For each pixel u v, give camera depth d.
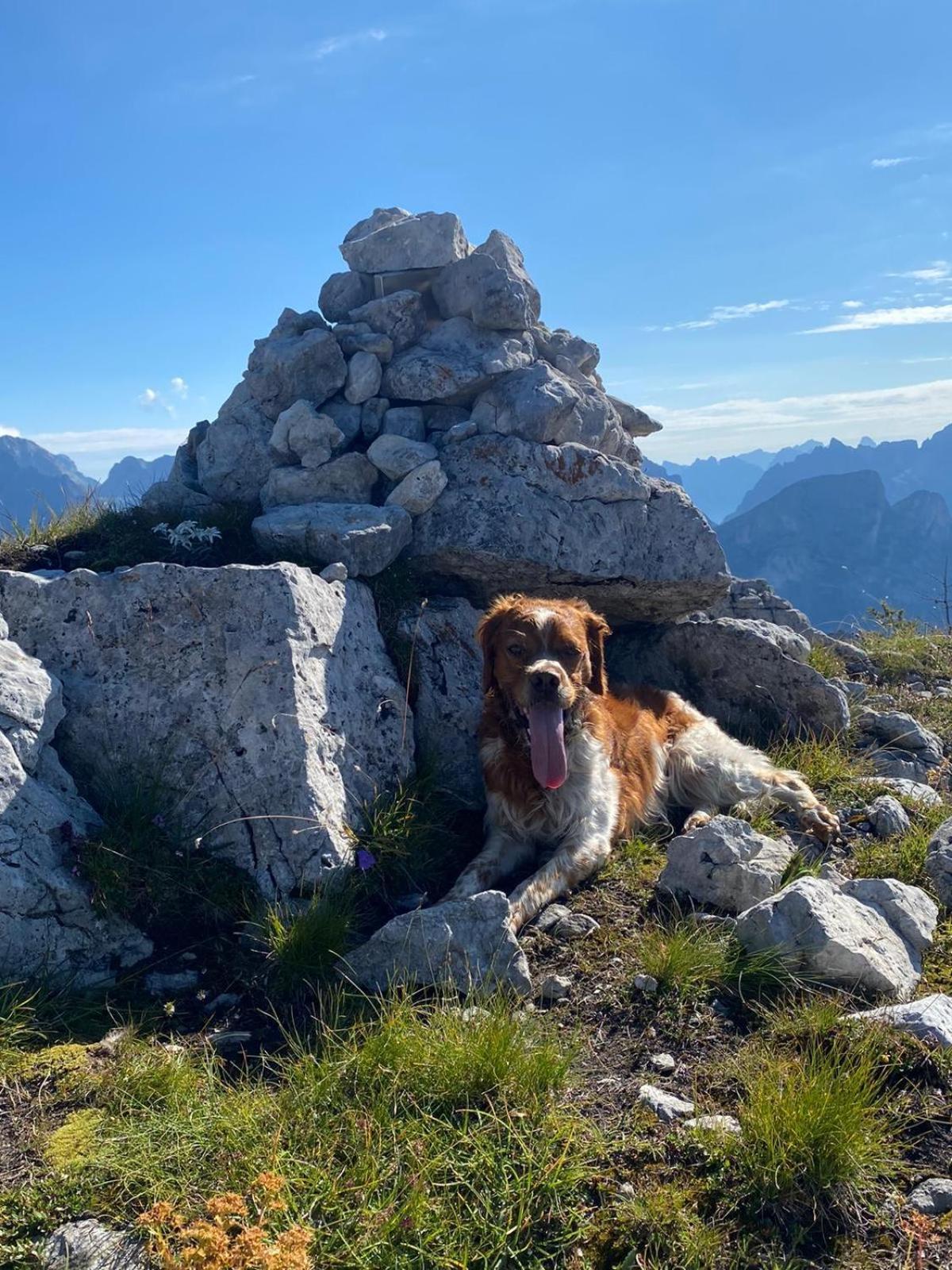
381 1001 1.00
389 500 1.70
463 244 1.94
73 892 1.09
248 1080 0.93
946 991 1.07
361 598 1.55
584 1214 0.76
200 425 1.92
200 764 1.26
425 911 1.10
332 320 1.95
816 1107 0.81
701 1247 0.73
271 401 1.79
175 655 1.31
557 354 2.02
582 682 1.45
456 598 1.75
